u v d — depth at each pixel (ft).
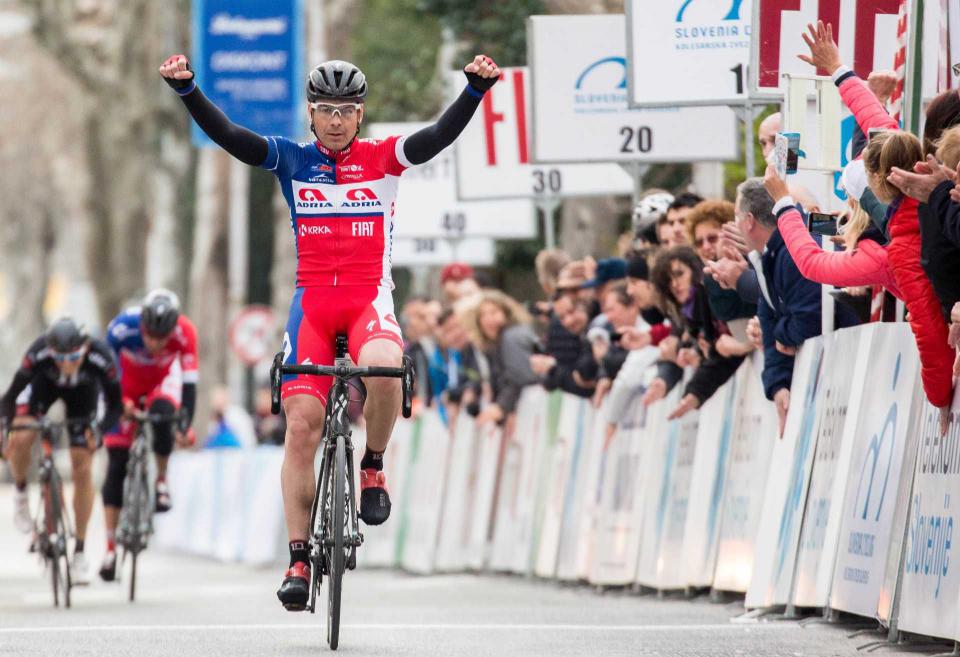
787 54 75.46
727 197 117.39
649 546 85.15
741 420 74.90
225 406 194.59
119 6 311.68
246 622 73.10
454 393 116.67
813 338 67.10
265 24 188.85
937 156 51.44
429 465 122.62
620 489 89.51
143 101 311.68
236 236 252.21
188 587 111.55
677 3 83.05
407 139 58.54
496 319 106.73
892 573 56.65
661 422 84.84
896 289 58.95
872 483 59.11
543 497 102.06
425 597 91.91
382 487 59.00
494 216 133.28
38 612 83.66
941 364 52.54
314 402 57.52
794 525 66.49
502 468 109.40
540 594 91.56
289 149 58.65
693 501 79.61
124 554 97.60
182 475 184.14
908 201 53.57
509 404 107.14
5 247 545.44
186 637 64.13
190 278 314.35
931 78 67.92
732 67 82.89
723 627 64.49
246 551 153.17
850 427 61.67
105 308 359.25
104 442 100.42
